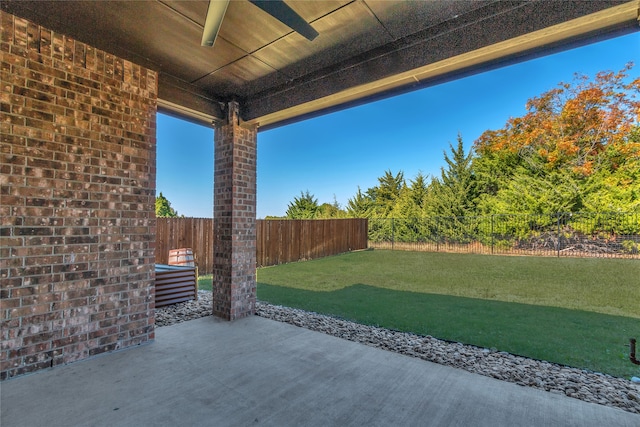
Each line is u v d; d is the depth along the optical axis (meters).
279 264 10.02
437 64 2.90
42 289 2.64
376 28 2.87
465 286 6.41
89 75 2.97
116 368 2.71
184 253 6.75
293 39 3.04
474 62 2.99
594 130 10.97
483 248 12.91
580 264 8.87
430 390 2.36
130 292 3.22
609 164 10.70
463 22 2.72
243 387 2.39
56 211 2.73
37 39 2.65
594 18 2.23
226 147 4.40
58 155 2.75
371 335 3.60
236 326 3.93
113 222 3.12
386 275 7.80
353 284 6.70
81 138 2.91
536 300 5.21
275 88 4.14
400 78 3.19
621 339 3.42
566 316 4.29
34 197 2.61
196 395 2.27
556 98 11.74
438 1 2.50
